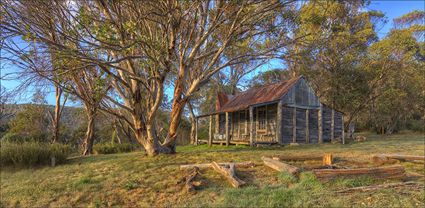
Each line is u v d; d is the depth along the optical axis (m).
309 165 7.95
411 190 5.69
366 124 36.47
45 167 9.88
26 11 6.89
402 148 12.56
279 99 17.34
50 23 7.22
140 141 10.73
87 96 9.80
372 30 22.92
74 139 26.19
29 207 5.93
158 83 9.37
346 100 25.20
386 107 29.48
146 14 7.40
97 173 8.05
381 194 5.44
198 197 5.63
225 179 6.71
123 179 7.12
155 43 7.77
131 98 10.63
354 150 11.93
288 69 27.72
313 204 4.96
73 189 6.65
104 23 7.11
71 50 6.74
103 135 29.78
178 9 8.13
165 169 7.86
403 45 24.91
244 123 21.69
